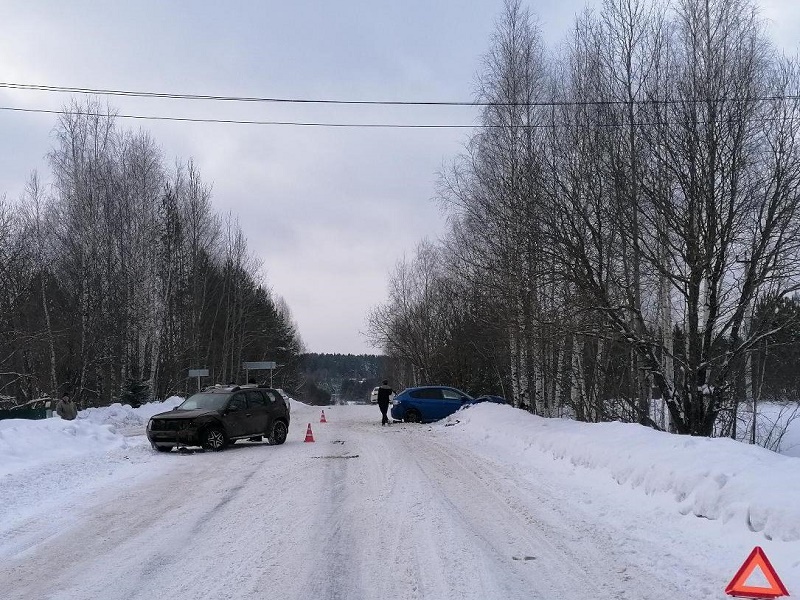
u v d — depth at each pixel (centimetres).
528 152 1844
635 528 846
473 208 2294
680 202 1354
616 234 1570
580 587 634
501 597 607
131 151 4062
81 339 3512
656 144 1370
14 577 686
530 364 2355
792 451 1944
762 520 730
